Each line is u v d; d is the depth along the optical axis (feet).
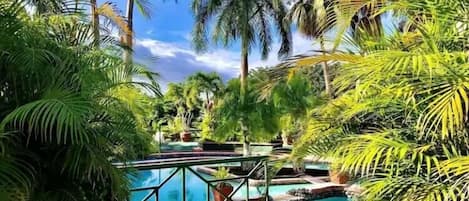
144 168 11.06
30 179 7.34
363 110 8.15
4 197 6.84
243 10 46.65
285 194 20.52
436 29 7.32
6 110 7.51
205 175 27.43
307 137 9.07
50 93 7.32
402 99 7.64
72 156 7.57
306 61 8.11
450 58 6.47
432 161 7.10
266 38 47.96
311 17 41.57
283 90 27.81
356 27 8.48
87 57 8.37
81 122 6.92
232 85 38.55
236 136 40.52
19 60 7.57
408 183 7.22
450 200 6.66
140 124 9.77
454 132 6.72
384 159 7.44
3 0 7.93
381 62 6.75
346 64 7.73
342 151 7.85
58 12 8.98
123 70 8.87
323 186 21.09
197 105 65.10
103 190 8.36
